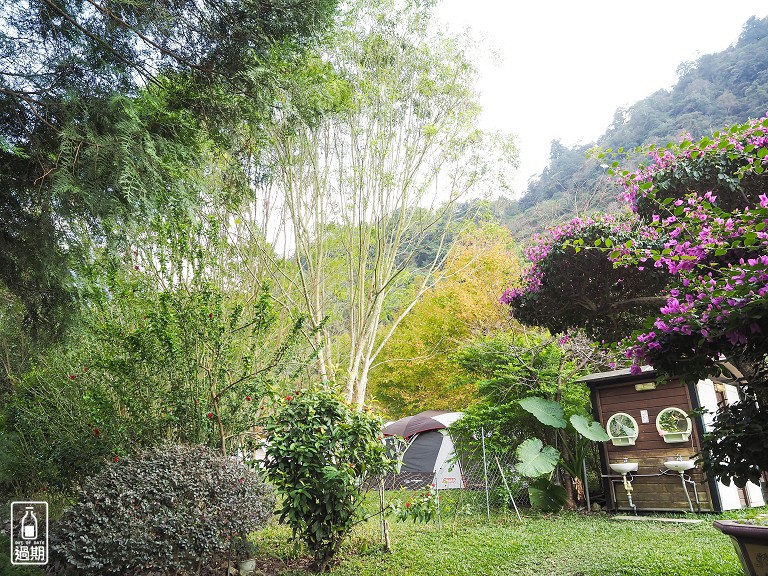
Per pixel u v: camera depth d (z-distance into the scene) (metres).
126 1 3.02
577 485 9.23
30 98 2.94
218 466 4.44
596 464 9.91
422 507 5.62
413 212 11.80
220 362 5.62
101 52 3.12
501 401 10.12
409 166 11.39
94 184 2.86
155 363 5.47
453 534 6.79
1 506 4.06
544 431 9.90
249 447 6.11
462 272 14.56
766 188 4.13
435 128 10.95
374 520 7.44
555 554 5.56
